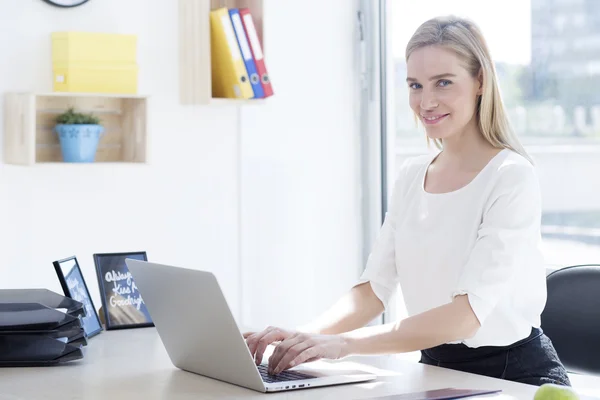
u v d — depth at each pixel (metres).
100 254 2.55
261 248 3.87
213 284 1.64
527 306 2.07
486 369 2.08
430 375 1.87
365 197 4.16
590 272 2.41
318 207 4.03
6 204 3.26
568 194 3.44
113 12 3.45
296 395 1.68
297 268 3.97
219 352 1.77
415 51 2.11
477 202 2.07
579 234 3.41
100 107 3.40
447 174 2.18
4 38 3.23
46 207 3.34
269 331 1.94
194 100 3.54
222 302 1.64
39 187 3.33
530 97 3.55
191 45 3.54
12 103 3.19
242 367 1.72
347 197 4.12
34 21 3.28
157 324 1.94
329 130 4.05
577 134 3.40
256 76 3.53
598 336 2.37
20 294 2.23
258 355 1.90
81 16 3.38
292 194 3.94
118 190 3.49
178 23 3.59
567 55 3.42
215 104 3.55
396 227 2.29
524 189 2.00
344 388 1.74
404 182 2.30
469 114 2.10
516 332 2.05
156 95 3.56
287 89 3.92
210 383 1.81
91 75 3.25
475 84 2.10
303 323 4.00
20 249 3.29
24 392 1.73
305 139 3.98
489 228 1.99
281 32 3.89
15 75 3.25
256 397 1.67
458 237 2.09
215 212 3.73
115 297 2.53
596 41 3.33
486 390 1.70
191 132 3.66
